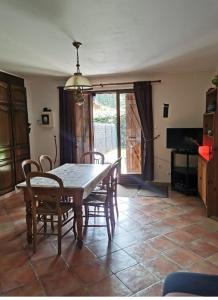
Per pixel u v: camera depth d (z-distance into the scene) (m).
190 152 4.55
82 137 5.66
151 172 5.29
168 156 5.25
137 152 5.53
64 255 2.57
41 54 3.53
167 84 5.10
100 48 3.28
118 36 2.84
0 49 3.28
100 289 2.04
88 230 3.18
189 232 3.05
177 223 3.32
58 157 5.75
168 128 4.95
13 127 4.85
